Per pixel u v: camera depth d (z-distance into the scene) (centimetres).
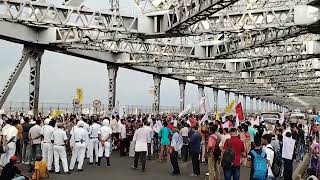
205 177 1775
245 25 2659
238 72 5362
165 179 1706
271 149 1230
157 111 5619
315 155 1578
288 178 1590
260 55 4034
